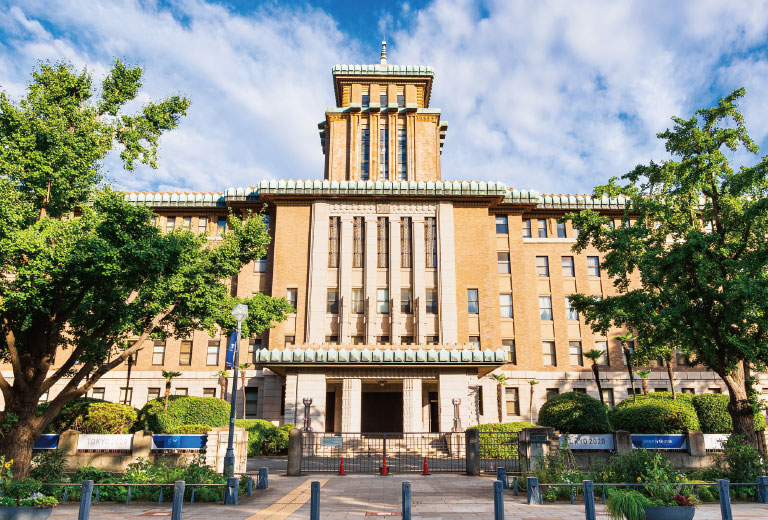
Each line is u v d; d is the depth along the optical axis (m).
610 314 23.30
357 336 40.19
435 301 40.94
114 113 21.02
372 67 54.31
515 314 43.53
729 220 22.83
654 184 24.84
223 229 44.94
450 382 29.97
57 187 18.92
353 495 15.54
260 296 28.70
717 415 30.67
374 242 41.78
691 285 21.88
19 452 16.97
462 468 22.56
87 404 24.19
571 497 14.16
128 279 17.06
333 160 51.72
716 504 14.37
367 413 40.09
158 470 16.58
